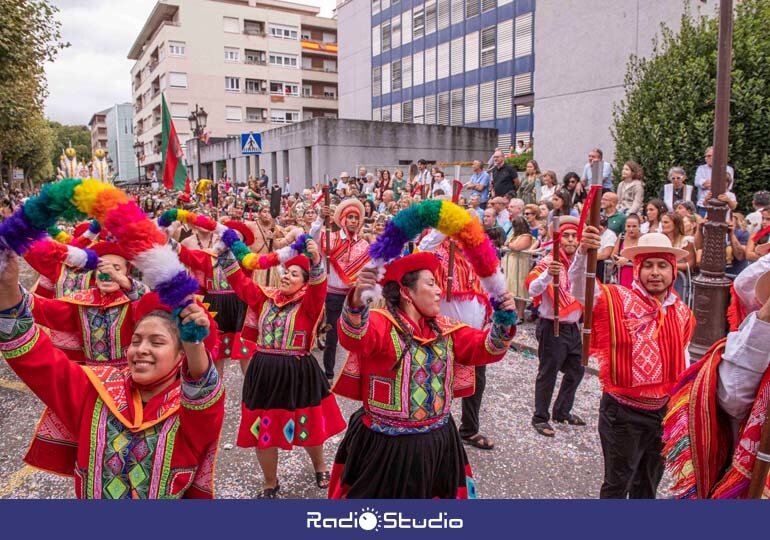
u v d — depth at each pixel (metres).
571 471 4.55
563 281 5.02
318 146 26.22
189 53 52.41
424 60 34.59
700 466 2.44
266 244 8.80
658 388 3.35
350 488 2.99
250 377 4.21
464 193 13.54
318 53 59.28
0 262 1.99
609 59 13.75
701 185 9.02
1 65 12.18
